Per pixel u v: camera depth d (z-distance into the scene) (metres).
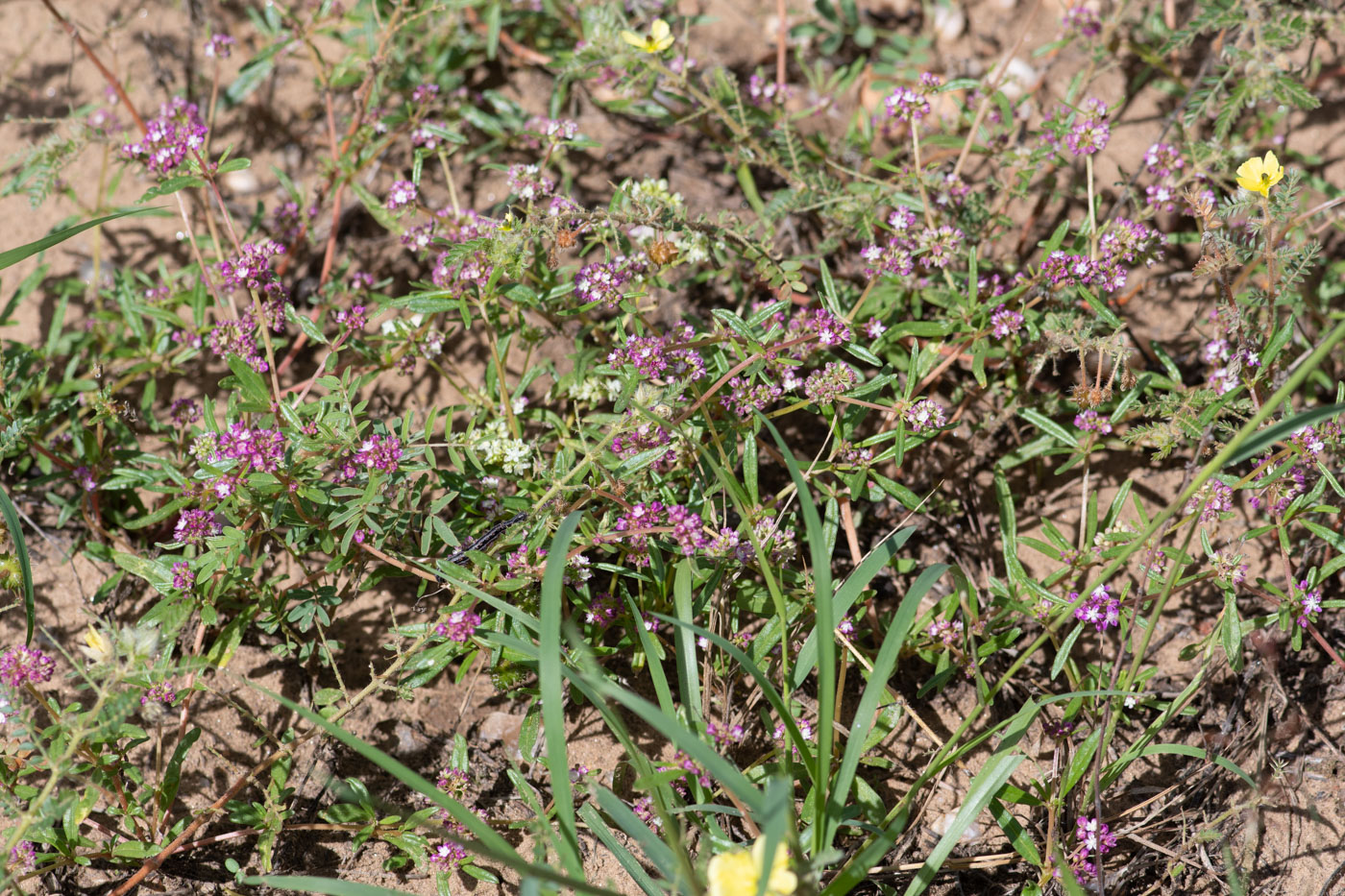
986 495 1.60
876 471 1.59
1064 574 1.55
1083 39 1.64
